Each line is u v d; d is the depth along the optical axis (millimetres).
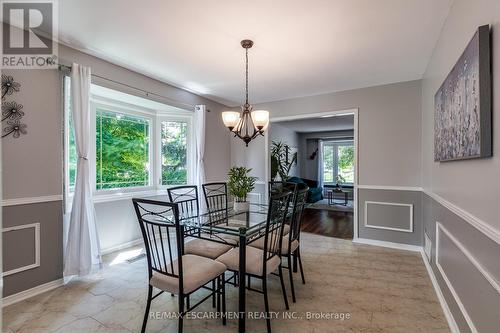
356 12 1964
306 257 3234
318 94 4191
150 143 4051
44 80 2344
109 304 2143
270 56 2746
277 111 4582
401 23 2113
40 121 2312
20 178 2182
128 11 1959
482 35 1255
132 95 3201
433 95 2600
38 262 2295
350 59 2826
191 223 2240
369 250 3494
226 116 2535
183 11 1955
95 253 2686
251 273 1866
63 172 2512
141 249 3467
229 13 1979
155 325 1883
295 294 2322
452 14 1881
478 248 1356
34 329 1823
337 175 8680
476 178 1393
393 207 3619
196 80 3506
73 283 2494
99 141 3418
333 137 8508
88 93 2572
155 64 2963
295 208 2232
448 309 1950
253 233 1937
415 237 3479
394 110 3607
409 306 2125
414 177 3482
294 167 8406
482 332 1313
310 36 2326
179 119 4285
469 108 1419
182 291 1612
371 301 2201
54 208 2420
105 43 2465
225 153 4895
